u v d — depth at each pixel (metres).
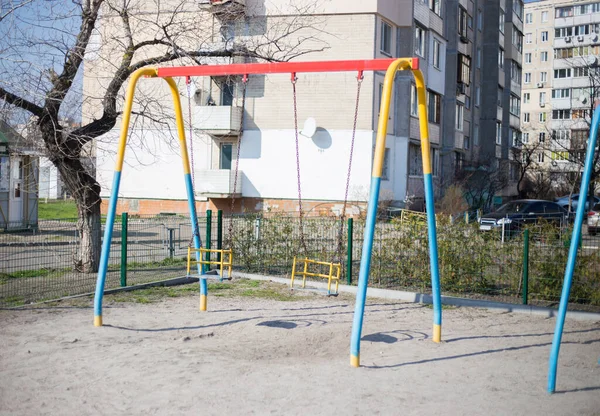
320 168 28.55
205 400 5.57
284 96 28.67
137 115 12.95
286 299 11.02
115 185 8.77
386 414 5.30
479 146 45.22
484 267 11.49
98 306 8.52
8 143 17.73
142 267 14.02
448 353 7.47
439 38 35.41
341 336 8.26
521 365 6.99
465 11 40.09
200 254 10.23
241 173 29.31
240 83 28.89
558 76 76.19
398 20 30.27
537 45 79.81
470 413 5.35
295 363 6.88
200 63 13.05
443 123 38.34
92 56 15.02
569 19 75.75
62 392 5.72
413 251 12.09
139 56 21.27
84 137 11.73
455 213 28.56
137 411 5.27
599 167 30.41
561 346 7.95
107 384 5.98
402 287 12.09
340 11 27.75
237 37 15.64
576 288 10.69
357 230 13.16
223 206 29.55
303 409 5.39
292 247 13.90
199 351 7.29
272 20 26.02
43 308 9.61
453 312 10.17
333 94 28.27
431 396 5.80
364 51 27.81
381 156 6.92
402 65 7.30
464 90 39.91
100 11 13.72
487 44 46.88
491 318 9.75
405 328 8.84
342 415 5.26
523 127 69.44
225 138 29.47
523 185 50.28
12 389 5.77
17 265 12.20
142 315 9.31
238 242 14.16
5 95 11.23
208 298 10.91
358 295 6.82
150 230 20.27
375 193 6.90
